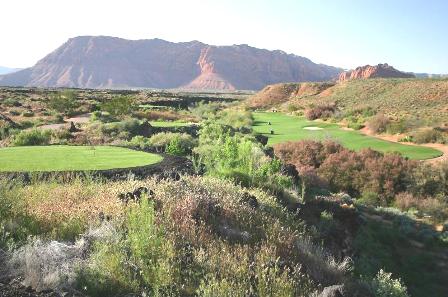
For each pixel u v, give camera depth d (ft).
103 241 21.83
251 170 50.34
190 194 30.96
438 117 217.36
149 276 19.77
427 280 51.60
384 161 110.52
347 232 50.11
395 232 63.77
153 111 195.52
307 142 126.00
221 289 18.74
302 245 28.63
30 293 16.51
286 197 48.52
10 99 244.63
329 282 25.05
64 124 139.33
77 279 18.69
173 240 22.94
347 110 260.83
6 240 21.83
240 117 219.61
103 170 43.78
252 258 23.99
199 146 83.51
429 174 107.55
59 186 34.40
